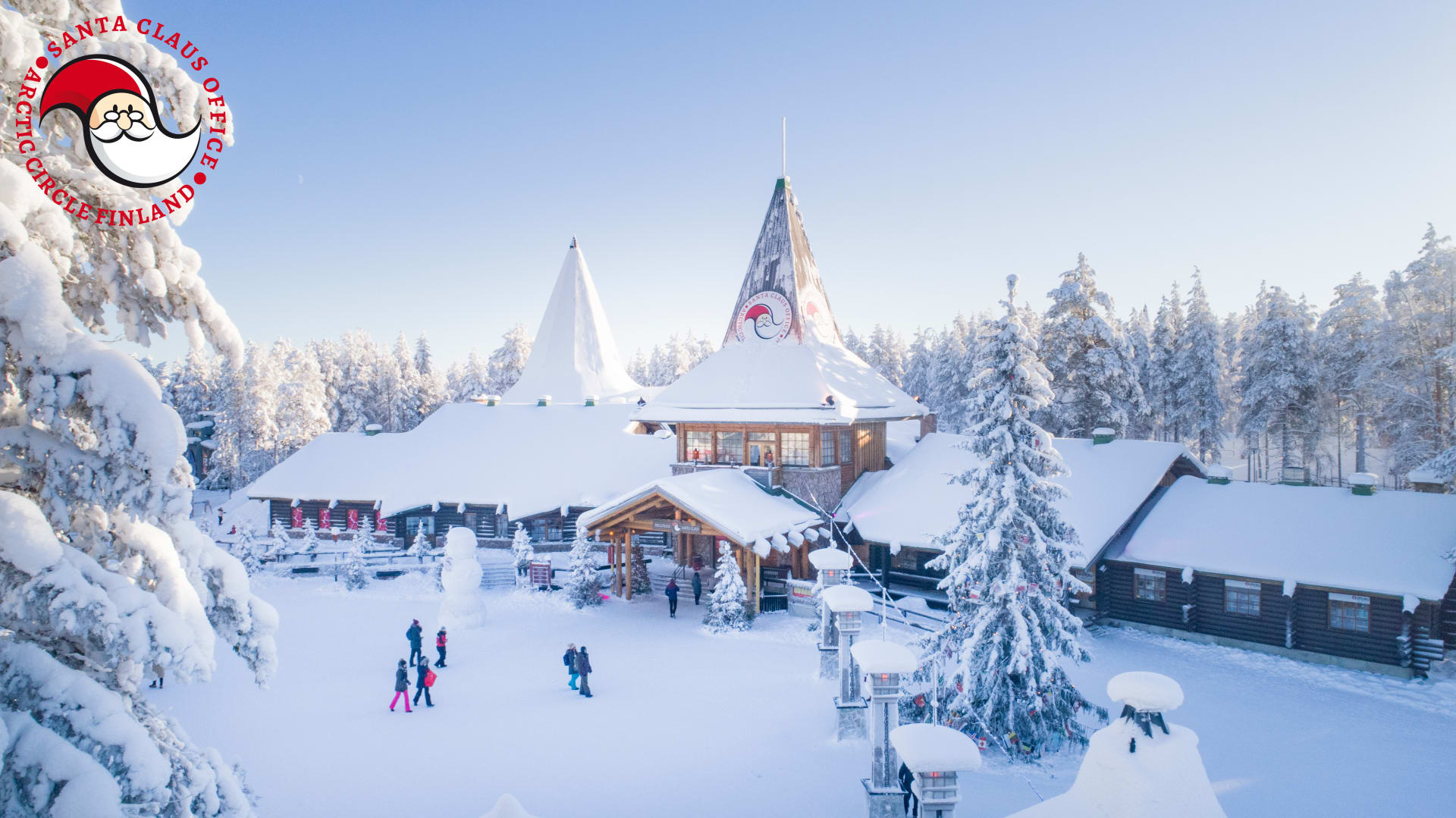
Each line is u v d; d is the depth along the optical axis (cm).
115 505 551
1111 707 1806
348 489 3997
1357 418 5372
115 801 505
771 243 3522
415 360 9775
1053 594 1633
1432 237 4238
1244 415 5234
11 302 504
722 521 2458
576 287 5534
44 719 528
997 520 1608
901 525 2736
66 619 512
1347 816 1321
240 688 1927
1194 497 2595
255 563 3488
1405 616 2034
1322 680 2005
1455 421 4150
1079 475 2777
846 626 1608
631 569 2878
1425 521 2156
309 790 1371
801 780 1422
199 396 8081
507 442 4244
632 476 3866
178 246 660
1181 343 5619
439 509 3959
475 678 2002
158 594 601
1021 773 1492
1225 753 1566
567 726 1672
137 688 586
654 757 1518
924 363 8012
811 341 3438
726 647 2266
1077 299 4116
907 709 1661
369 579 3256
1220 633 2330
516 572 3158
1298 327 4928
